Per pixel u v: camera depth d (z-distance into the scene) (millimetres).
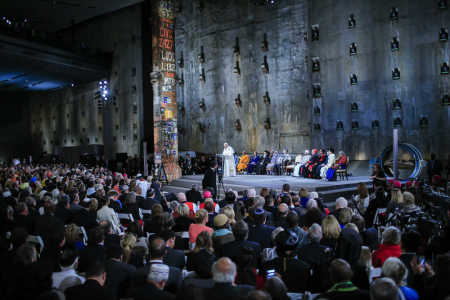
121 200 10594
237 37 27469
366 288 4492
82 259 3697
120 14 35750
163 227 6484
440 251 4848
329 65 22828
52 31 39219
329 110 22859
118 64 36062
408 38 19906
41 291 3418
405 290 3484
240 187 15953
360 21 21547
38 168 23719
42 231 5750
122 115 35844
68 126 43906
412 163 18469
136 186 10797
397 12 20234
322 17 23094
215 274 3275
